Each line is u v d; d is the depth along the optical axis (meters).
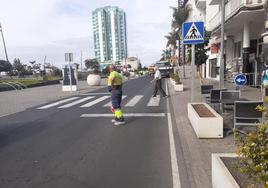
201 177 5.36
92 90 28.12
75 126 10.52
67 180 5.49
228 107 10.49
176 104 15.13
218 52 32.41
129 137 8.58
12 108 16.52
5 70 72.62
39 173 5.91
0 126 11.17
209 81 33.62
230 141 7.56
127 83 39.50
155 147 7.43
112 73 10.44
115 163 6.34
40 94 25.31
